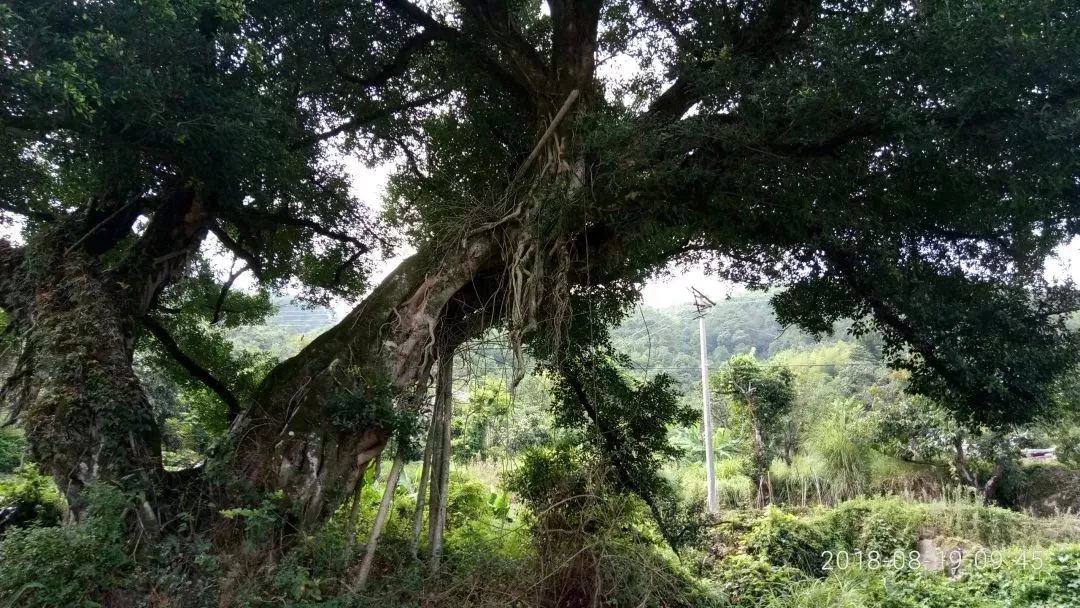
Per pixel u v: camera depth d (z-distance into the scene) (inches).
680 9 323.0
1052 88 195.6
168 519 193.3
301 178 334.6
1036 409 281.1
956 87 203.0
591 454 318.0
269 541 193.2
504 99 360.8
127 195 273.0
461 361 284.2
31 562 151.4
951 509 554.9
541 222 256.5
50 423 193.2
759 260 333.4
